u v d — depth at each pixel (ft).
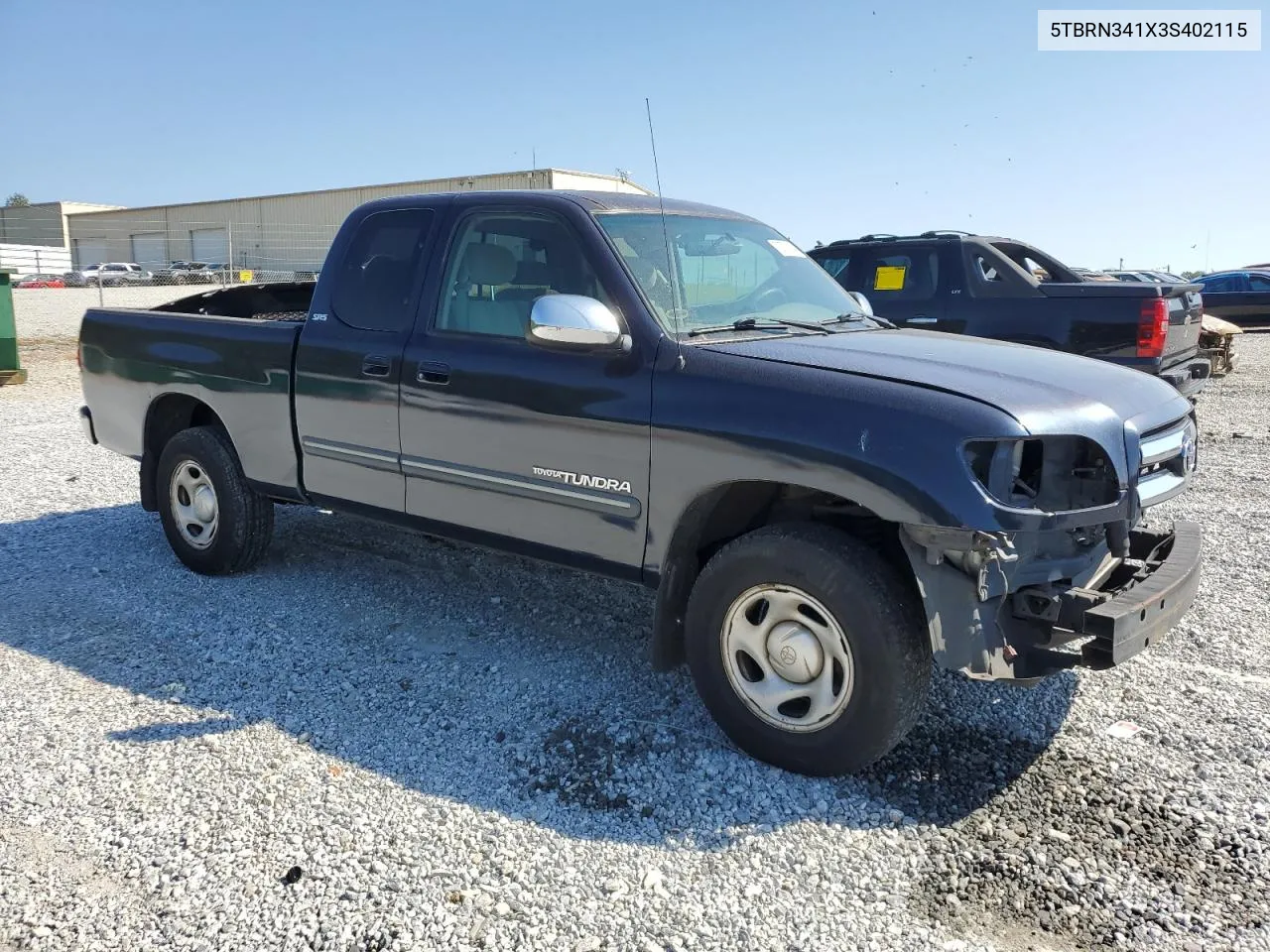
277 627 15.55
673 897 9.06
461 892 9.10
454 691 13.33
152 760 11.43
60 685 13.38
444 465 13.73
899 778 11.05
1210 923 8.64
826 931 8.61
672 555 11.69
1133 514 10.70
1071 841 9.87
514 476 12.96
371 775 11.14
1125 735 11.96
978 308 29.73
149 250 145.18
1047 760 11.43
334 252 15.52
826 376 10.67
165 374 17.78
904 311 30.81
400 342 14.16
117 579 17.80
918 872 9.41
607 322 11.55
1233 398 41.52
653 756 11.59
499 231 13.56
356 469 15.03
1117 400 11.13
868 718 10.33
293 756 11.56
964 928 8.63
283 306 22.22
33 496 24.18
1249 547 19.27
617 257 12.41
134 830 10.03
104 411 19.36
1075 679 13.52
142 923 8.70
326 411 15.20
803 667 10.72
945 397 10.05
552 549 12.87
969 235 31.58
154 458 18.83
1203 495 23.81
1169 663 13.97
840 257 32.45
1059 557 10.46
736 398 10.93
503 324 13.26
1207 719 12.31
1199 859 9.55
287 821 10.21
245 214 130.82
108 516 22.30
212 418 18.44
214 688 13.34
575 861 9.59
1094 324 28.07
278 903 8.94
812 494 11.67
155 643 14.89
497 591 17.30
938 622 9.94
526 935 8.55
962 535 9.62
